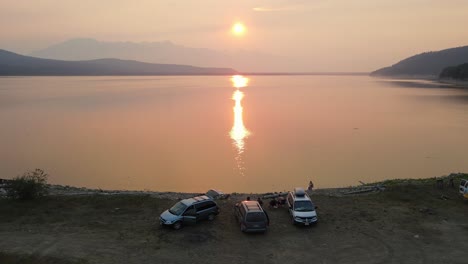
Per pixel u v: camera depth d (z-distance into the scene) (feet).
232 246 77.77
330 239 81.05
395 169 184.75
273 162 199.41
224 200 107.65
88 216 93.40
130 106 476.95
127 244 77.92
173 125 329.52
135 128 313.32
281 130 299.17
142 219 91.86
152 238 80.94
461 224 87.35
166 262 70.79
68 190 127.34
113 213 95.55
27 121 345.10
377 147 233.76
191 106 481.87
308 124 329.72
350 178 170.71
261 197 111.34
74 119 361.71
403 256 73.00
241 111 428.97
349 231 84.89
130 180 170.81
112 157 213.46
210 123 339.77
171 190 157.69
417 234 82.53
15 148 233.96
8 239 79.05
